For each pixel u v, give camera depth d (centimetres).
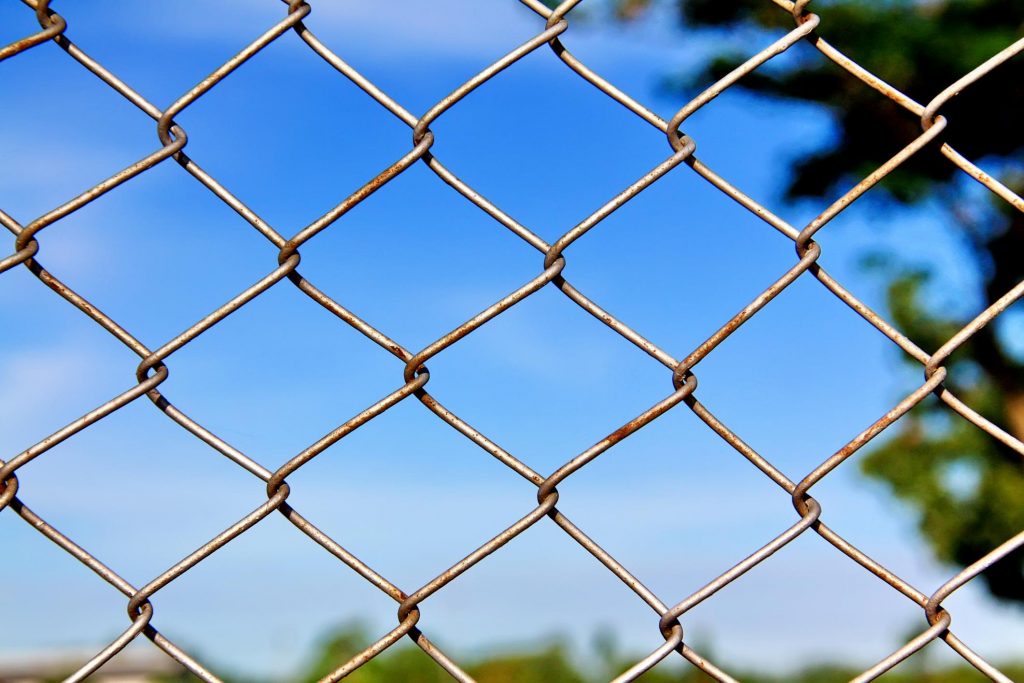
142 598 137
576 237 142
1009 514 963
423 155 141
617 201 141
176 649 138
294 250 140
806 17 139
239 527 140
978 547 992
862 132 750
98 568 138
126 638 137
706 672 142
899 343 142
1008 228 773
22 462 136
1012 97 690
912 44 682
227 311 139
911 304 902
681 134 141
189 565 139
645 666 142
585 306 143
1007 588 964
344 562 142
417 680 565
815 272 141
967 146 727
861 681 142
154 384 139
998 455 962
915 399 141
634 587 143
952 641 142
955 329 882
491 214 142
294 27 139
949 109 709
